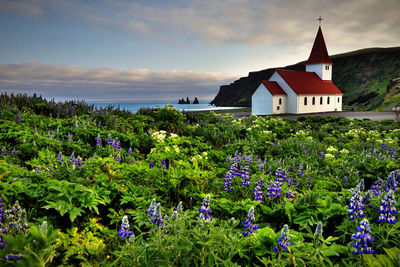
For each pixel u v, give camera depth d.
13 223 3.03
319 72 58.81
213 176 6.29
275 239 3.45
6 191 3.96
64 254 3.67
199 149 10.17
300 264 3.15
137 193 5.09
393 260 2.92
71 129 9.84
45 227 2.78
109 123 12.24
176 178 5.52
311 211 4.47
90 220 4.33
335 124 23.69
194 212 3.97
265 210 4.62
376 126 22.11
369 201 4.38
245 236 3.61
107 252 3.94
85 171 5.31
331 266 3.11
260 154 11.29
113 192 4.94
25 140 7.52
